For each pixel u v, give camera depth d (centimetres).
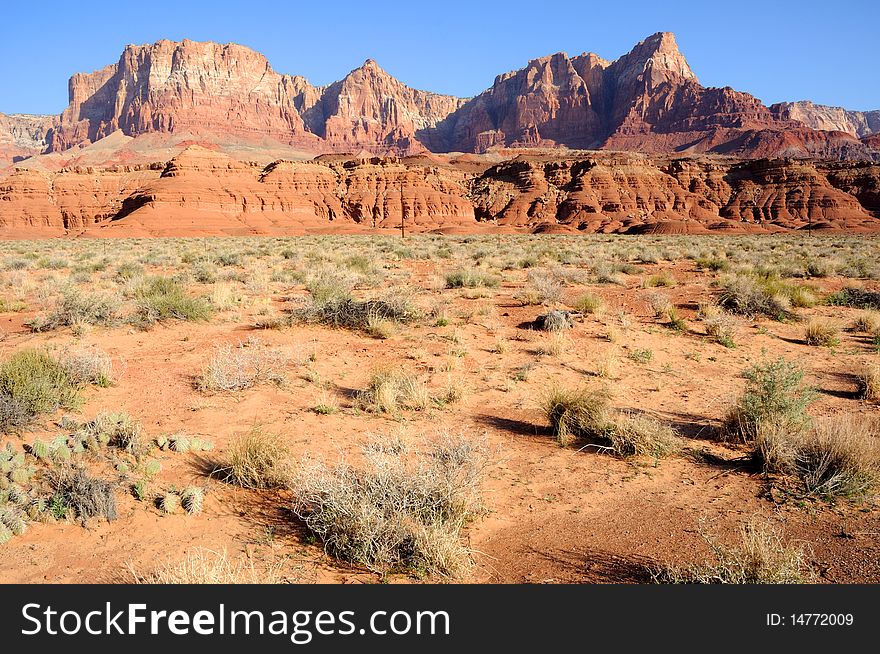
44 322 1171
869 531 501
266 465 568
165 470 580
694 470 638
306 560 450
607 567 453
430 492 502
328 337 1177
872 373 914
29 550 448
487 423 764
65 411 705
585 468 638
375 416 763
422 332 1233
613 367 983
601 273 2120
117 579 417
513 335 1237
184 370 923
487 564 459
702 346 1211
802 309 1602
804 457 624
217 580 402
